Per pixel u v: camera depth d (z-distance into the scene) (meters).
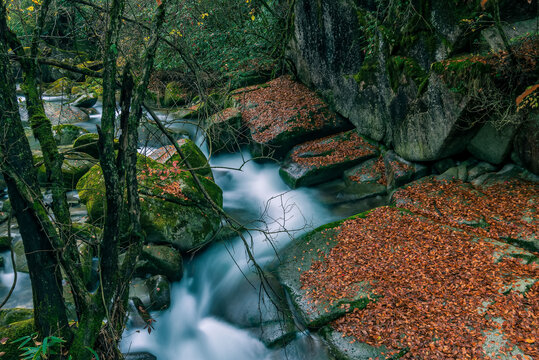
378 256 6.79
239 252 7.99
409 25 8.88
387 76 9.67
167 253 7.30
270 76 14.99
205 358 5.97
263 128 11.70
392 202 8.65
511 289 5.62
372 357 5.08
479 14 7.61
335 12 11.00
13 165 3.04
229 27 14.78
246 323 6.33
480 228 7.13
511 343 4.86
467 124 8.11
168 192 7.90
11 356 4.22
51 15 4.29
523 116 7.56
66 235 3.42
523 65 7.19
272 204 9.92
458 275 6.06
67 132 12.13
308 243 7.55
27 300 6.54
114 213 3.20
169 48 11.23
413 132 9.23
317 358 5.46
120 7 3.10
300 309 6.09
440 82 8.10
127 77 3.17
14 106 3.07
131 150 3.38
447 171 8.83
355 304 5.91
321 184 10.46
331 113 12.14
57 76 18.98
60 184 3.44
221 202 8.90
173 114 13.60
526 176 7.97
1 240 7.66
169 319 6.56
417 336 5.21
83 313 3.38
